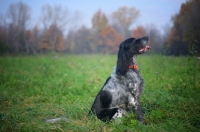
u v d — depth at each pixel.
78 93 7.32
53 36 40.03
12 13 36.28
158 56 13.74
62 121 4.62
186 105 5.15
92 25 42.72
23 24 37.19
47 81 8.91
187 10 14.16
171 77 8.80
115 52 41.22
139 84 4.71
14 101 6.38
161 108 5.15
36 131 4.21
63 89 7.67
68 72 11.04
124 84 4.67
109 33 41.00
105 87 4.75
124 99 4.70
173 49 18.95
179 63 11.81
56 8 39.97
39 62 16.47
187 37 13.98
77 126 4.40
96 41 42.28
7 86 8.18
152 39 29.23
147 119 4.72
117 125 4.43
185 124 4.27
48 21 39.88
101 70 11.84
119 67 4.76
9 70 12.20
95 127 4.39
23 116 4.95
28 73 11.06
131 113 4.72
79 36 42.94
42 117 5.11
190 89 6.31
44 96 7.04
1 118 4.63
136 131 4.18
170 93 6.18
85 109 5.55
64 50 41.19
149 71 10.38
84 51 42.56
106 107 4.67
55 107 5.89
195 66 7.75
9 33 35.88
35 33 38.78
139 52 4.71
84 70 12.02
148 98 5.77
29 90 7.65
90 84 8.40
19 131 4.21
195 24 13.29
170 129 4.14
